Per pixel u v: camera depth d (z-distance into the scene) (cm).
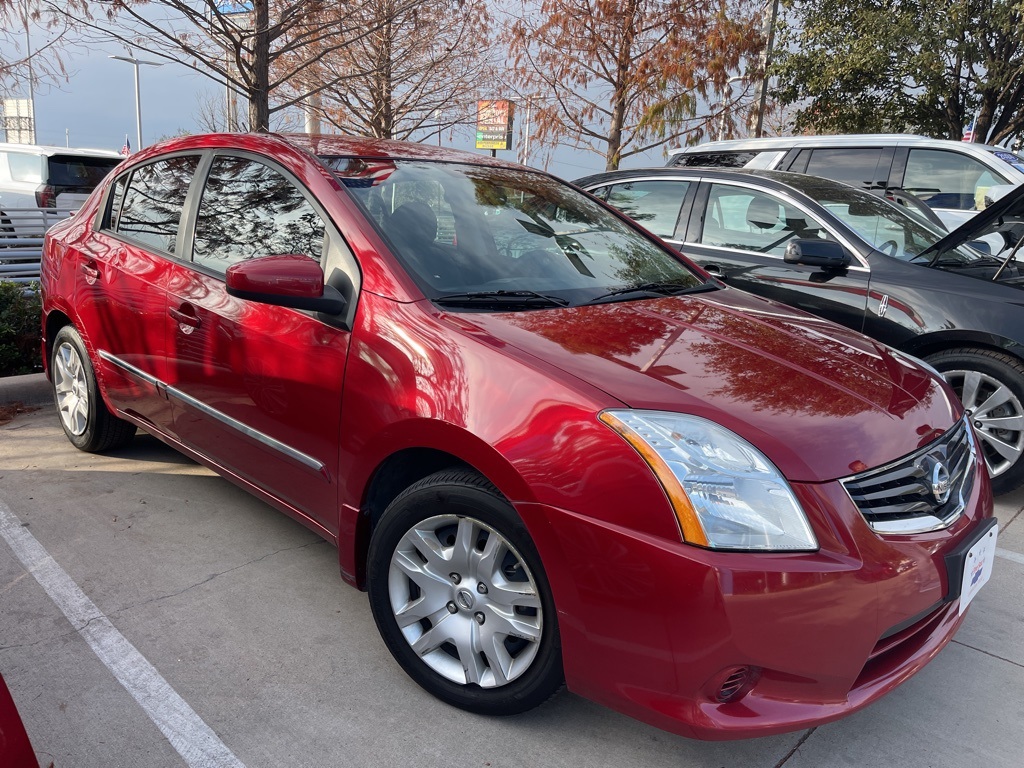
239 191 314
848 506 197
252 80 723
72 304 391
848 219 472
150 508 366
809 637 189
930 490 215
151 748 221
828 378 236
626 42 1095
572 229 331
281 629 278
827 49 1546
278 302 248
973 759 230
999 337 395
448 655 242
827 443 204
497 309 256
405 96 1196
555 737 231
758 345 254
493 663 225
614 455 196
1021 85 1473
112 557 322
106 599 292
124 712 234
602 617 197
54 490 381
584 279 299
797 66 1564
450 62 1152
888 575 196
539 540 204
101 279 368
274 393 276
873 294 433
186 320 313
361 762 219
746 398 215
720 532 187
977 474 243
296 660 261
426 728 232
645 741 231
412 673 245
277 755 220
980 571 224
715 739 192
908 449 216
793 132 1712
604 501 196
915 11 1453
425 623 246
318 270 252
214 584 305
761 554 187
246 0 718
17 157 1176
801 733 239
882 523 202
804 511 193
